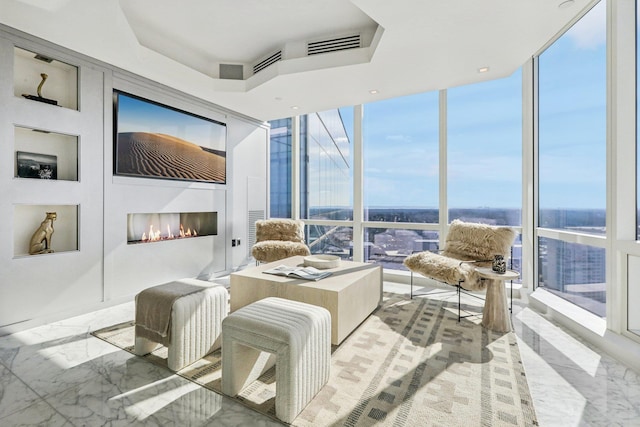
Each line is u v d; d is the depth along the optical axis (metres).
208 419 1.53
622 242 2.27
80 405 1.62
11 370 1.96
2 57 2.45
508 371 1.99
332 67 3.06
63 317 2.83
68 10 2.19
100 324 2.72
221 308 2.28
